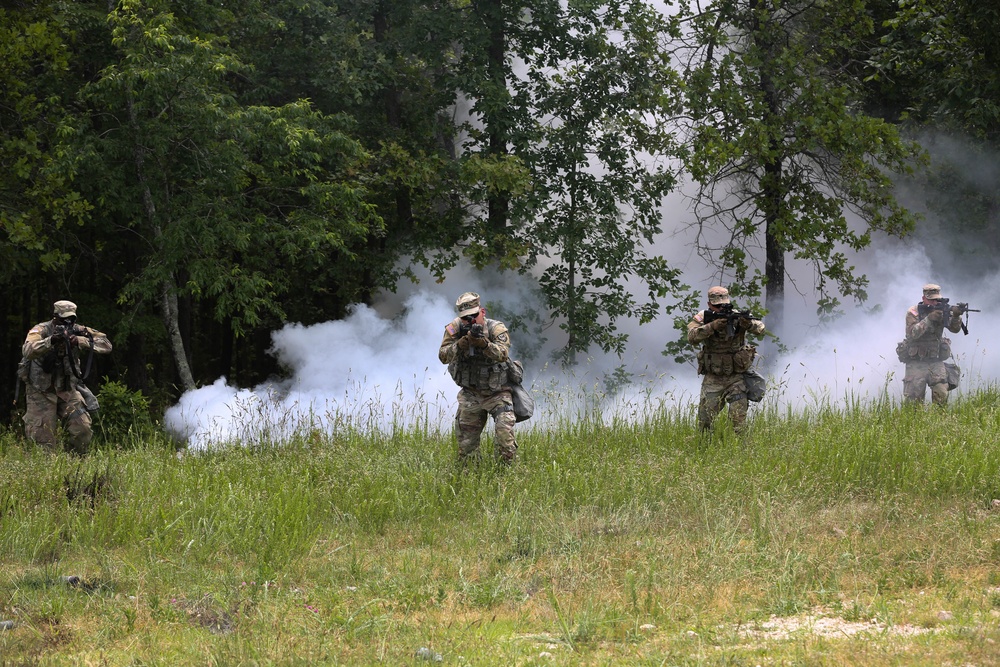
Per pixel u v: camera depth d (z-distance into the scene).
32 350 17.88
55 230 33.16
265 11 37.09
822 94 31.89
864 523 12.77
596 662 8.18
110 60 32.91
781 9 34.97
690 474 15.24
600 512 13.88
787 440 17.45
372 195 37.81
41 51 30.38
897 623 9.05
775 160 33.19
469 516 14.02
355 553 11.88
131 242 37.22
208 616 9.48
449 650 8.45
